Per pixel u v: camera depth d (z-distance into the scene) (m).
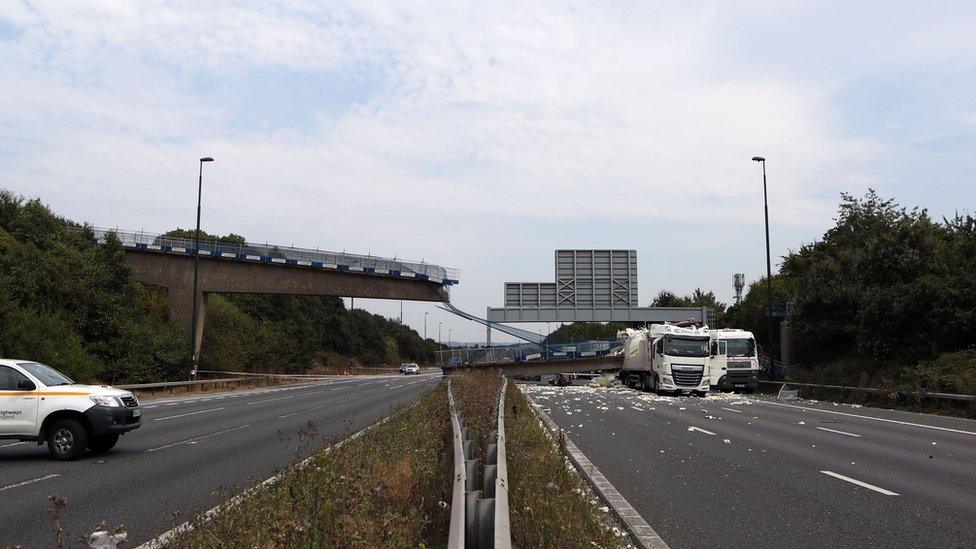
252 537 6.14
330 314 118.94
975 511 9.27
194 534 6.63
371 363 131.50
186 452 14.98
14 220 43.72
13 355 31.70
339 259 56.47
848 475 12.09
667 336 39.88
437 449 11.15
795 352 47.28
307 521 6.30
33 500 10.04
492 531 6.15
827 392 35.00
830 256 42.75
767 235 44.59
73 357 33.91
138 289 58.75
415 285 58.75
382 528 6.73
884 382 29.62
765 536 8.23
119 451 15.19
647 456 14.59
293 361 80.00
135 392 39.59
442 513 7.98
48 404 13.80
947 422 21.91
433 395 25.23
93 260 44.84
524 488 8.69
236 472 12.38
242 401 33.59
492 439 10.20
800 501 10.07
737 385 41.44
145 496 10.32
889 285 36.78
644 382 45.94
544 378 78.50
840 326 39.53
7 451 15.24
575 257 57.66
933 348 30.88
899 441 16.84
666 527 8.67
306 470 8.06
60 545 6.39
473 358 61.84
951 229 40.00
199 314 54.62
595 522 8.04
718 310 91.50
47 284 39.19
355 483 7.60
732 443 16.62
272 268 55.72
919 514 9.15
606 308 57.12
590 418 23.53
